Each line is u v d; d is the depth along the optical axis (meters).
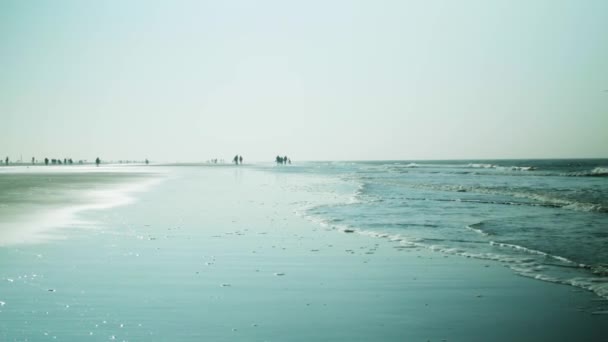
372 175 52.84
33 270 7.80
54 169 72.88
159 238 11.11
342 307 6.06
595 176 45.88
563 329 5.22
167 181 38.09
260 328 5.25
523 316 5.68
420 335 5.07
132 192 25.70
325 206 18.95
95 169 74.19
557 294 6.57
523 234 11.72
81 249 9.62
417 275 7.76
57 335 4.94
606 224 13.33
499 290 6.85
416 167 92.94
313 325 5.36
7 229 12.09
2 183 32.31
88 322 5.34
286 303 6.20
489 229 12.62
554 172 55.06
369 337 5.01
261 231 12.38
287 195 24.69
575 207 18.00
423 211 17.02
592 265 8.24
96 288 6.75
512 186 30.05
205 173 58.09
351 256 9.26
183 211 16.89
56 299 6.21
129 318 5.51
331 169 81.62
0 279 7.19
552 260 8.77
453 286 7.09
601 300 6.27
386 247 10.22
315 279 7.47
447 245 10.41
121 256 9.03
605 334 5.05
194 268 8.12
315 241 10.94
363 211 17.11
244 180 41.22
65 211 16.05
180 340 4.86
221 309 5.90
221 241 10.82
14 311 5.71
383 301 6.34
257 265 8.40
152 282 7.14
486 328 5.28
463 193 25.50
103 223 13.43
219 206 18.80
